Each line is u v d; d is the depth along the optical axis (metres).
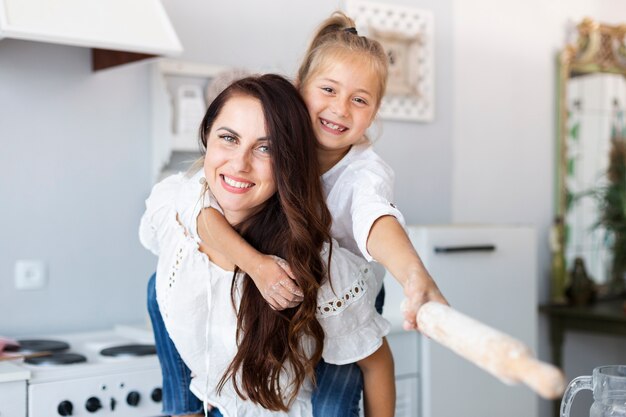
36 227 2.78
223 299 1.51
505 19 4.00
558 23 4.21
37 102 2.77
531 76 4.11
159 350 1.76
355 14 3.45
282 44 3.26
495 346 0.85
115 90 2.92
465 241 3.18
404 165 3.65
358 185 1.47
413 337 3.04
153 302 1.74
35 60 2.76
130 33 2.48
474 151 3.90
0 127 2.70
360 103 1.54
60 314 2.83
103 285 2.91
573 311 3.96
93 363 2.37
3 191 2.71
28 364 2.36
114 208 2.93
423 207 3.72
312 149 1.44
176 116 2.96
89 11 2.45
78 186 2.85
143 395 2.43
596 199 4.27
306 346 1.53
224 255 1.47
